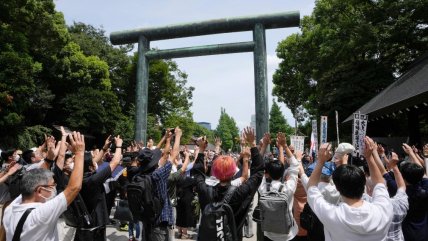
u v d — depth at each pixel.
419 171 3.86
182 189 7.57
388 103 13.60
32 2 20.86
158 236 4.29
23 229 2.50
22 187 2.70
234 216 3.30
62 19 25.64
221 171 3.33
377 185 2.67
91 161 4.62
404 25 20.58
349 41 22.75
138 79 14.45
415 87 12.64
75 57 27.81
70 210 4.09
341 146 3.65
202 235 3.23
